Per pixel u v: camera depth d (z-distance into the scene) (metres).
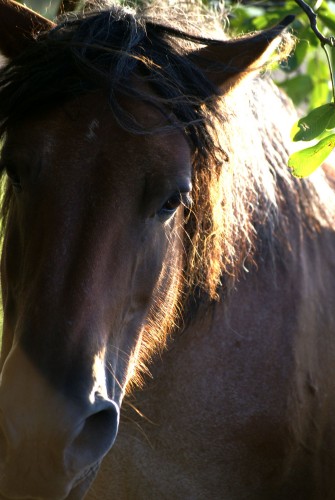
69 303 2.35
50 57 2.61
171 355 3.24
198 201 2.91
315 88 4.82
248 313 3.31
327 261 3.61
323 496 3.57
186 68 2.74
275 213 3.40
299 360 3.38
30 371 2.31
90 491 3.45
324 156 2.93
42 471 2.32
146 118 2.57
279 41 2.92
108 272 2.44
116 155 2.50
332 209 3.74
